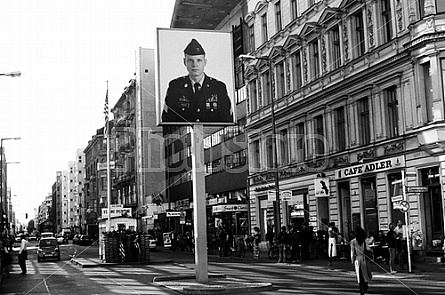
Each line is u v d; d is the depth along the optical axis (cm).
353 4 3134
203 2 5072
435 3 2497
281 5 4138
